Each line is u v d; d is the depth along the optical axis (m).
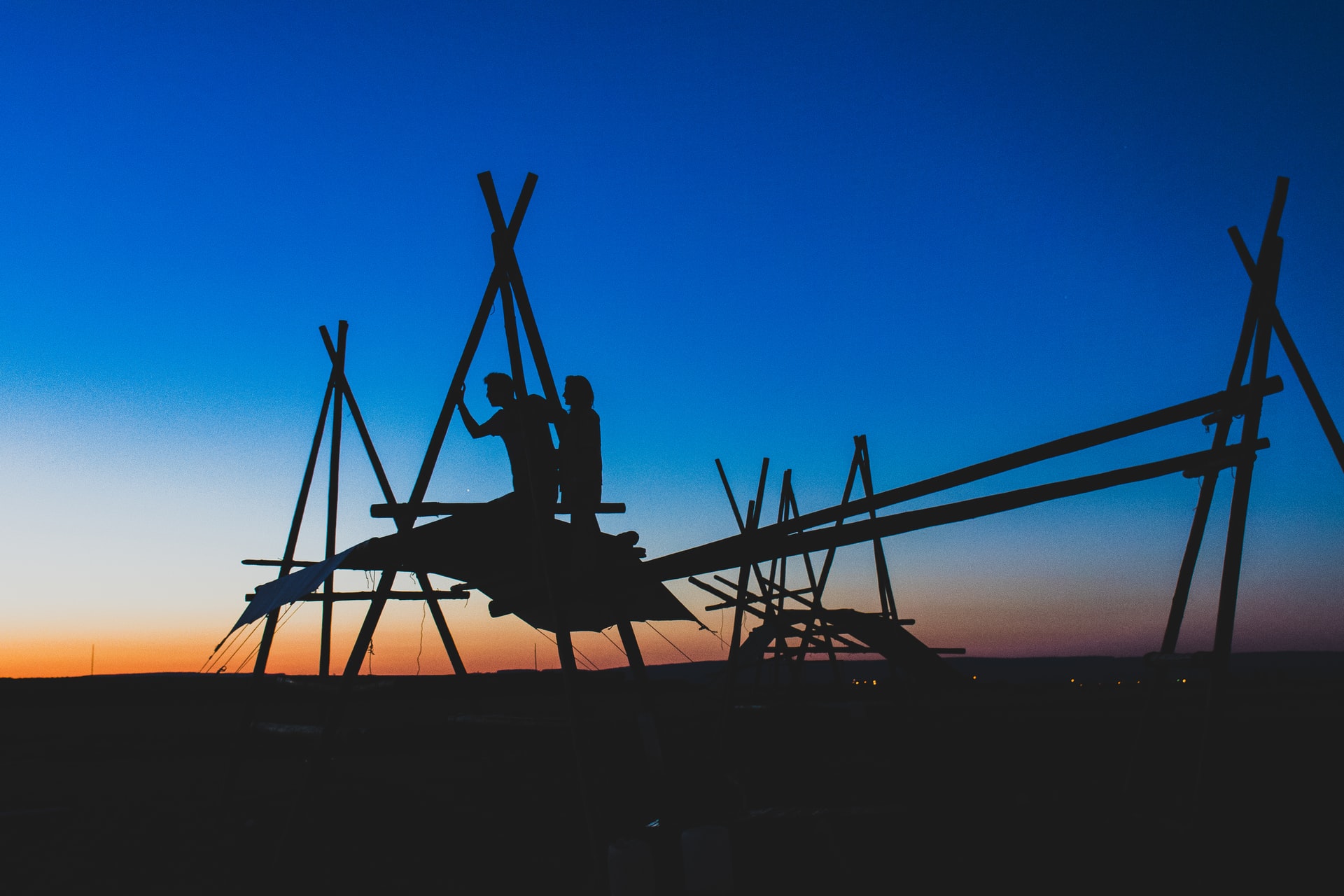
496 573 7.10
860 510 4.93
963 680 10.91
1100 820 5.68
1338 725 8.23
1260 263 5.50
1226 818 5.65
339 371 9.02
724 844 4.67
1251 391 4.62
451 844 6.46
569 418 6.34
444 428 5.62
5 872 5.85
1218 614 5.27
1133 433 4.53
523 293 5.66
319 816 7.73
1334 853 4.85
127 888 5.41
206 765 11.94
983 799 6.48
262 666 8.60
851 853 5.22
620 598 6.34
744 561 4.83
